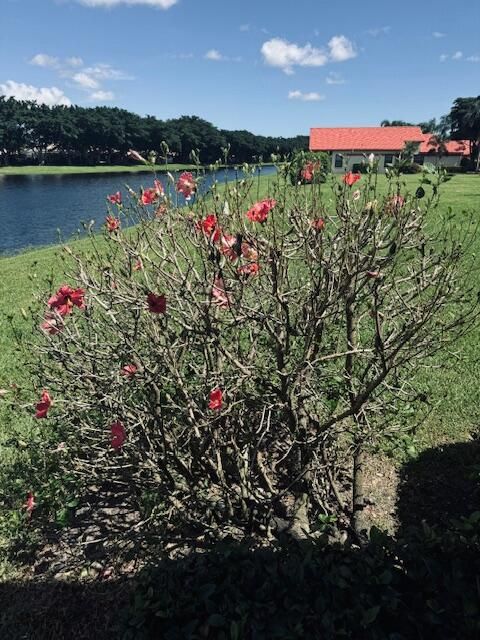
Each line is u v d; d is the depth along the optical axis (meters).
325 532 2.68
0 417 4.27
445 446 3.76
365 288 2.84
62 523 2.77
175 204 2.54
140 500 2.81
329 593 1.77
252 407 2.75
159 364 2.54
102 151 95.50
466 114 57.81
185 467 2.61
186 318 2.53
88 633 2.39
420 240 2.70
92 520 3.10
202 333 2.39
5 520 2.99
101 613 2.48
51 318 2.75
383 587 1.76
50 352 2.70
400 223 2.31
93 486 3.27
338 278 2.29
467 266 5.74
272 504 2.80
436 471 3.50
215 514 2.74
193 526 2.75
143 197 2.49
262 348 2.98
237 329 2.72
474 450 3.68
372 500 3.23
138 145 92.06
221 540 2.47
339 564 1.91
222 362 2.67
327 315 2.34
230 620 1.68
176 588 1.84
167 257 2.46
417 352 2.70
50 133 90.00
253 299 2.67
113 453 2.79
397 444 3.16
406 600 1.76
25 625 2.47
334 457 3.14
